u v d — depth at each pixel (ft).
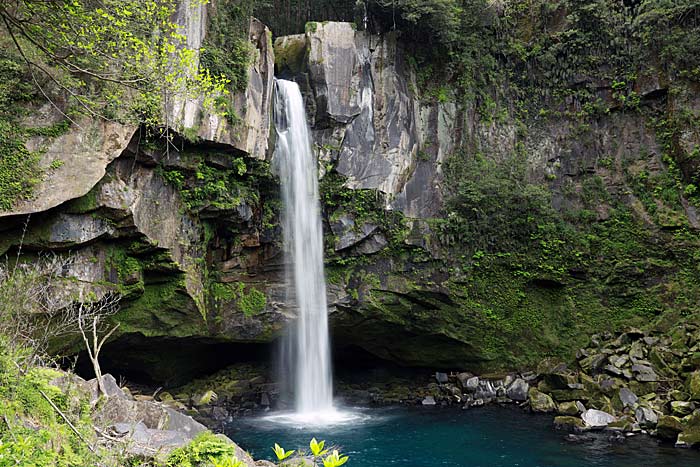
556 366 64.59
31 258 43.55
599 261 67.56
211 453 27.43
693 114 66.03
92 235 45.50
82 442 25.26
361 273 65.10
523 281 68.44
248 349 67.97
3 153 40.09
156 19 44.19
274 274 62.75
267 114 58.44
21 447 20.72
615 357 61.57
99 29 35.99
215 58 52.95
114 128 44.32
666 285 64.75
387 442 49.44
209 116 51.13
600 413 53.21
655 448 46.16
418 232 65.46
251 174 57.98
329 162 63.93
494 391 64.75
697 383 51.21
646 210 67.21
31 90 41.47
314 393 62.95
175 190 52.39
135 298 51.70
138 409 34.04
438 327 67.31
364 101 65.92
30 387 25.84
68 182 42.16
